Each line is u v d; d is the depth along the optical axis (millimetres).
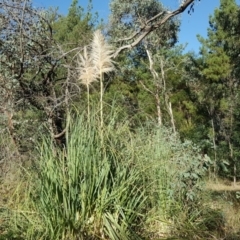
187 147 7648
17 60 9469
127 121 7043
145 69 24250
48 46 9664
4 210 6637
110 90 16953
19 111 9523
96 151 6250
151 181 6809
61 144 8914
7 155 8297
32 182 6477
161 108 19516
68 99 8656
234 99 25047
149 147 7109
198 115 24938
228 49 25828
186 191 7332
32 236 5949
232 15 22734
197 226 6965
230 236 6797
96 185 6152
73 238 5977
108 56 7074
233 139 23516
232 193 11102
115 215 6160
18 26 9375
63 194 5988
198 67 26219
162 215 6805
